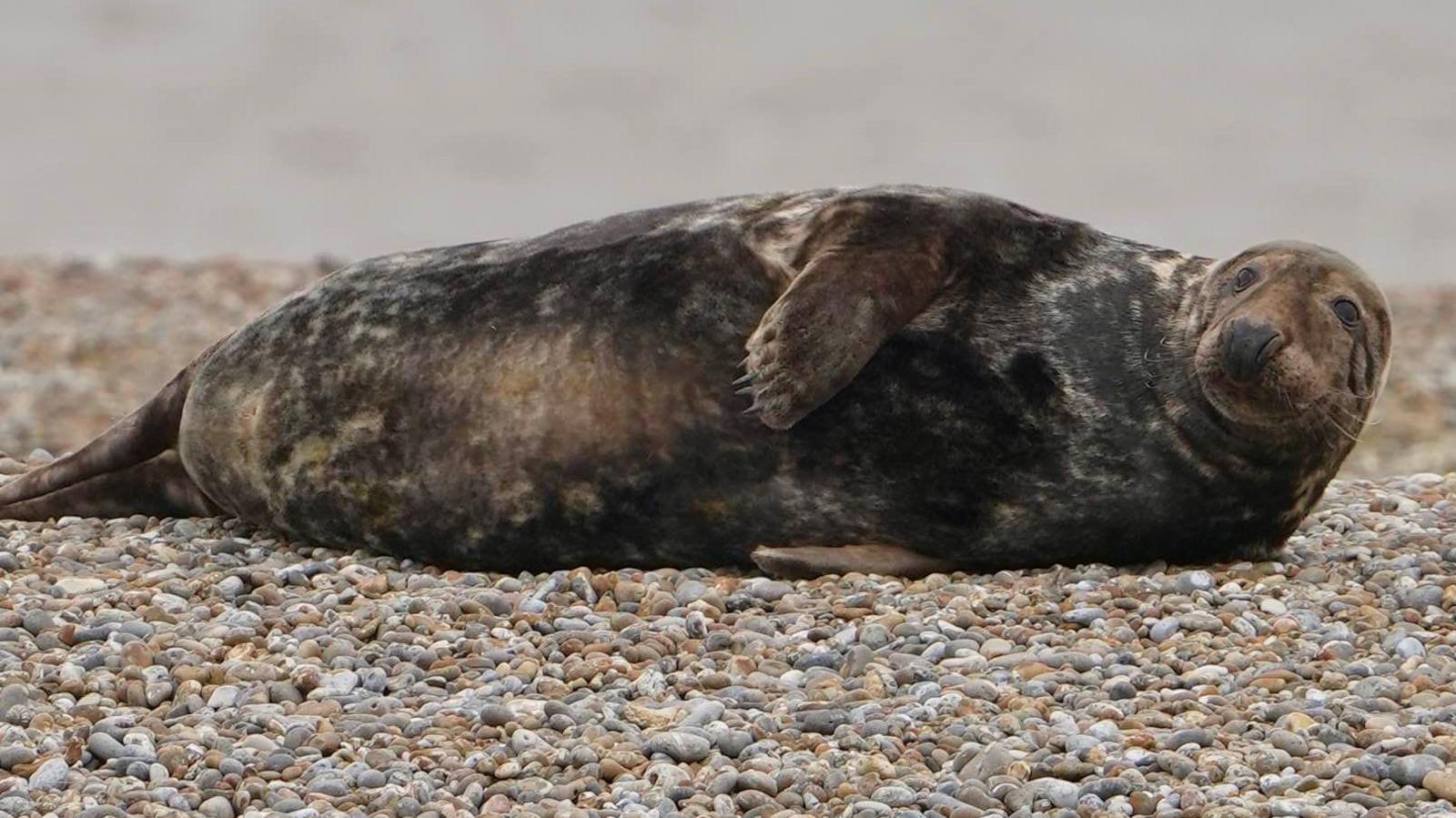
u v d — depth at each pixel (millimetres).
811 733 23812
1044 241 30812
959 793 21969
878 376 29750
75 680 24922
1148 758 22828
